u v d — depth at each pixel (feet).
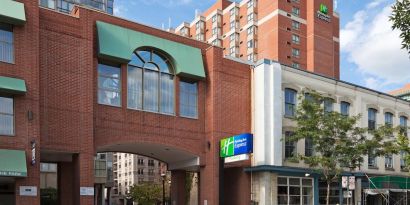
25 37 64.39
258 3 272.92
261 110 90.33
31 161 62.23
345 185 75.92
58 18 69.87
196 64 86.58
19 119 62.54
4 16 61.72
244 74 92.89
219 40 296.71
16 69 63.16
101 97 75.05
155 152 90.53
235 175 92.89
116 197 389.80
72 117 69.00
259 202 88.22
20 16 63.16
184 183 100.42
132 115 77.97
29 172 62.23
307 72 99.40
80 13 72.33
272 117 90.22
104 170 198.18
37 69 65.00
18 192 61.00
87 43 72.18
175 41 85.97
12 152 61.16
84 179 68.74
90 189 69.05
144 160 370.94
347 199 94.79
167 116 82.53
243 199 89.66
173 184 100.17
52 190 155.12
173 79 84.79
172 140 82.48
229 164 90.02
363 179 109.50
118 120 76.13
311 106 80.23
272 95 90.99
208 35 306.55
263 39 263.70
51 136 66.69
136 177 363.56
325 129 78.64
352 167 81.87
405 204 114.83
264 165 86.84
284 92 94.53
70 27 70.85
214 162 84.74
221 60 88.99
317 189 95.86
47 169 178.70
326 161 77.05
